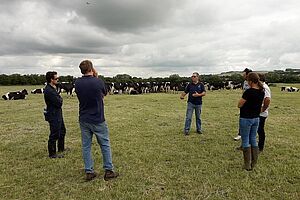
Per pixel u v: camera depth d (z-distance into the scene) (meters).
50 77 7.21
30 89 49.91
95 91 5.73
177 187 5.54
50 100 7.18
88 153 5.97
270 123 12.67
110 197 5.16
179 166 6.70
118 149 8.17
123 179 5.96
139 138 9.59
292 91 41.47
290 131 10.80
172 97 28.97
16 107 20.52
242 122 6.29
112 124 12.36
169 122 12.88
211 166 6.66
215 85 45.91
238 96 29.52
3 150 8.30
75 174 6.29
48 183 5.81
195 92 9.96
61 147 8.05
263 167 6.55
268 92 7.38
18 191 5.44
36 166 6.83
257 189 5.41
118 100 25.36
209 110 17.23
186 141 9.12
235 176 6.05
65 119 14.19
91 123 5.79
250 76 6.18
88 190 5.46
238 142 8.95
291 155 7.53
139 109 18.11
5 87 59.47
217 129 11.12
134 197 5.12
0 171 6.52
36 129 11.53
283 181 5.78
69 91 33.50
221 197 5.09
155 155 7.56
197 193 5.27
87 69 5.85
